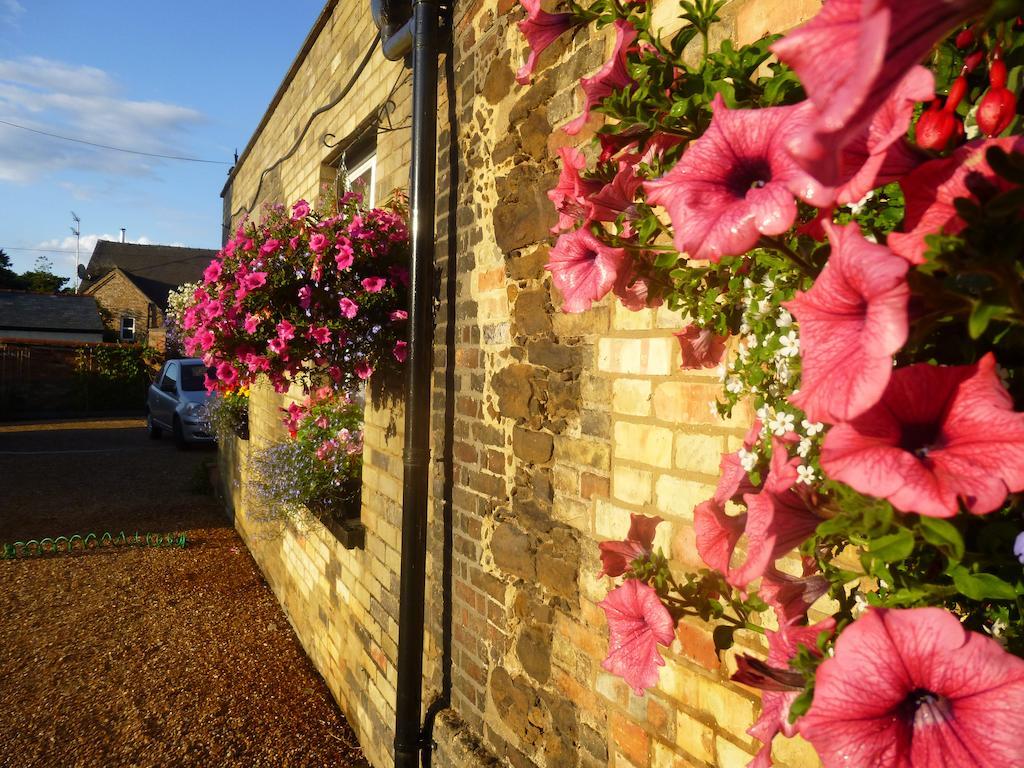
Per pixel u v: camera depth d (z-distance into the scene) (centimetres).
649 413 175
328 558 450
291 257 329
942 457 69
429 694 293
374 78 384
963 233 65
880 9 47
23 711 425
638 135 120
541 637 220
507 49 240
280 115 632
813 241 95
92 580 656
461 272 274
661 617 116
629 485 182
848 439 70
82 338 3241
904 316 64
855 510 77
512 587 235
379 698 350
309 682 458
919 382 70
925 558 85
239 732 400
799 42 54
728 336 134
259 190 715
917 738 70
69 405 2377
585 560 200
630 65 119
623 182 126
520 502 231
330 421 441
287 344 326
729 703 152
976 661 66
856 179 70
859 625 71
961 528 73
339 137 448
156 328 3941
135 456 1423
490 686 247
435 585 291
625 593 124
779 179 79
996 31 79
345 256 314
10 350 2264
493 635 246
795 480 85
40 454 1421
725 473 111
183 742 391
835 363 69
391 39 318
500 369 243
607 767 190
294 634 536
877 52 46
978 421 68
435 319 296
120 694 445
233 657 497
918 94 63
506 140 241
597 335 195
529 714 225
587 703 198
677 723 166
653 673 120
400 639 288
